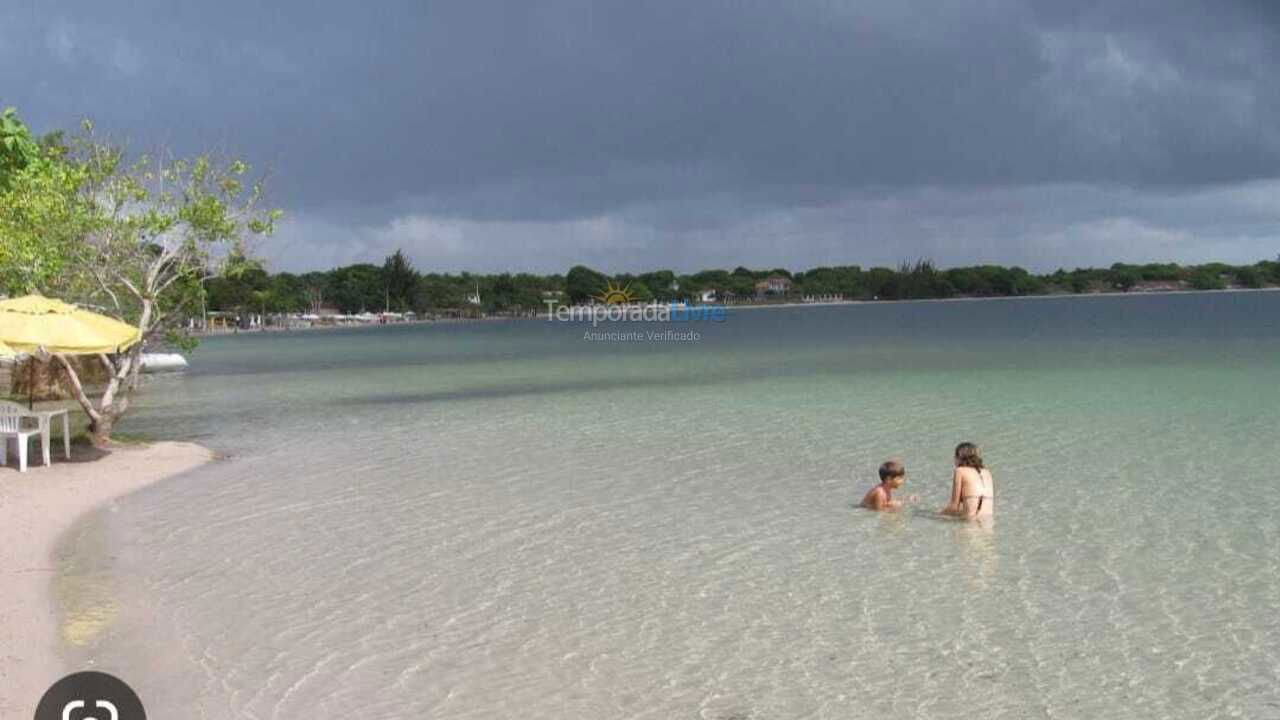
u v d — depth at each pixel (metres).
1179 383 32.91
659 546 13.60
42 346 18.09
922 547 13.30
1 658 9.58
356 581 12.17
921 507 15.65
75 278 22.98
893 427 24.05
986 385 34.00
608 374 44.56
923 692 8.79
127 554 13.39
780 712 8.45
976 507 14.83
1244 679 8.95
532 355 65.00
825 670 9.30
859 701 8.63
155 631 10.42
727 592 11.58
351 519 15.42
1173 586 11.48
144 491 17.72
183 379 48.72
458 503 16.48
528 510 15.88
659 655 9.73
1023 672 9.17
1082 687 8.84
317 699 8.78
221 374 52.03
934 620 10.53
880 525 14.55
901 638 10.05
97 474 19.17
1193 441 20.92
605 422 26.47
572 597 11.49
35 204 21.00
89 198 22.02
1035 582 11.73
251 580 12.22
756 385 36.41
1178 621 10.38
